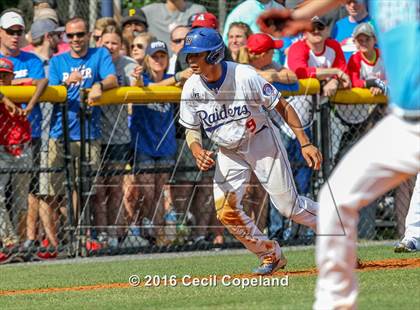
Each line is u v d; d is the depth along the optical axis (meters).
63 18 33.91
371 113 26.70
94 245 25.23
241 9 28.44
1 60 24.67
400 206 26.66
